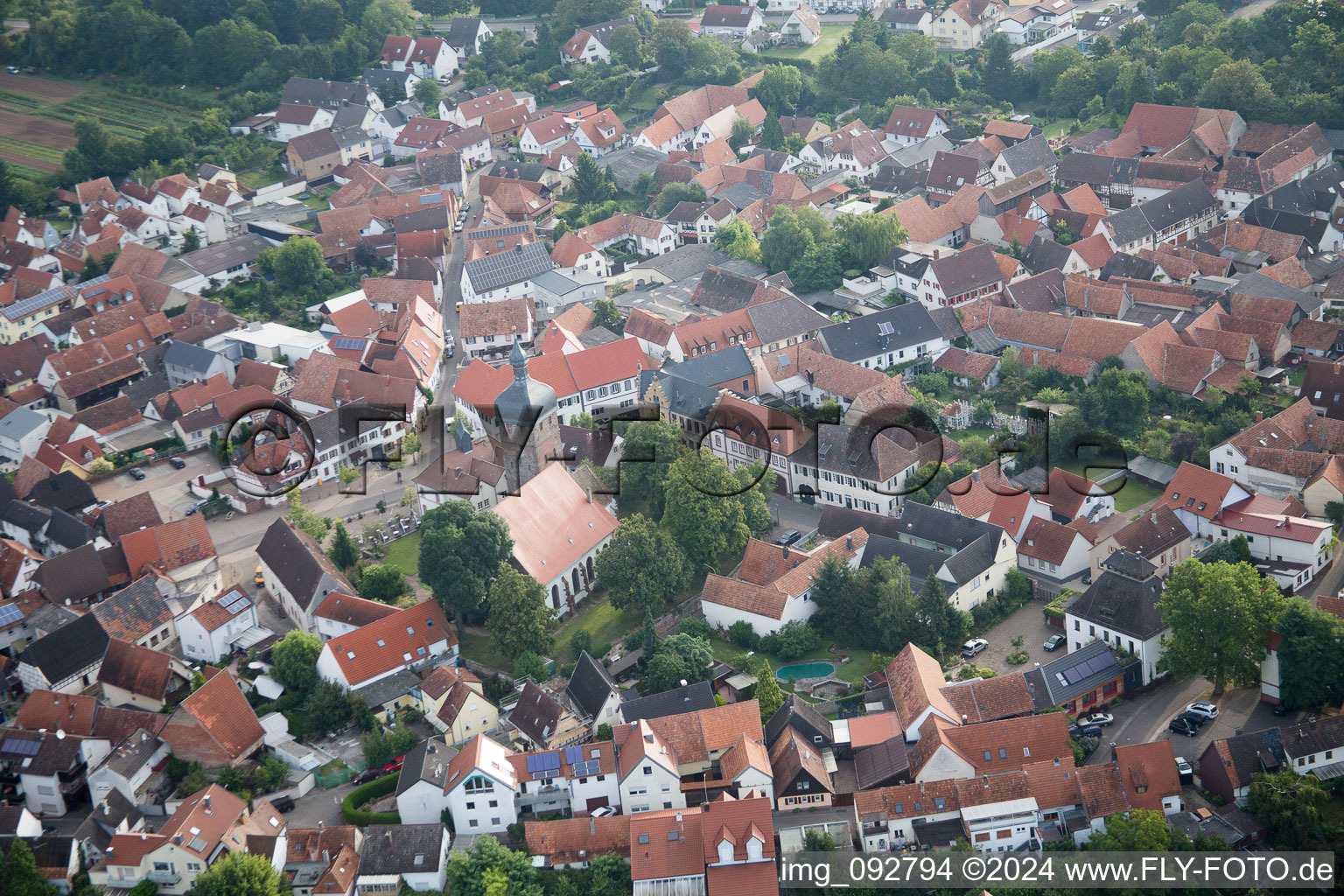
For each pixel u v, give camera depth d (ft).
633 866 519.19
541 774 560.20
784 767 556.10
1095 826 521.65
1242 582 585.22
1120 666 595.06
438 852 532.73
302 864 536.42
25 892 522.47
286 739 604.90
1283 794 506.89
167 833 536.01
